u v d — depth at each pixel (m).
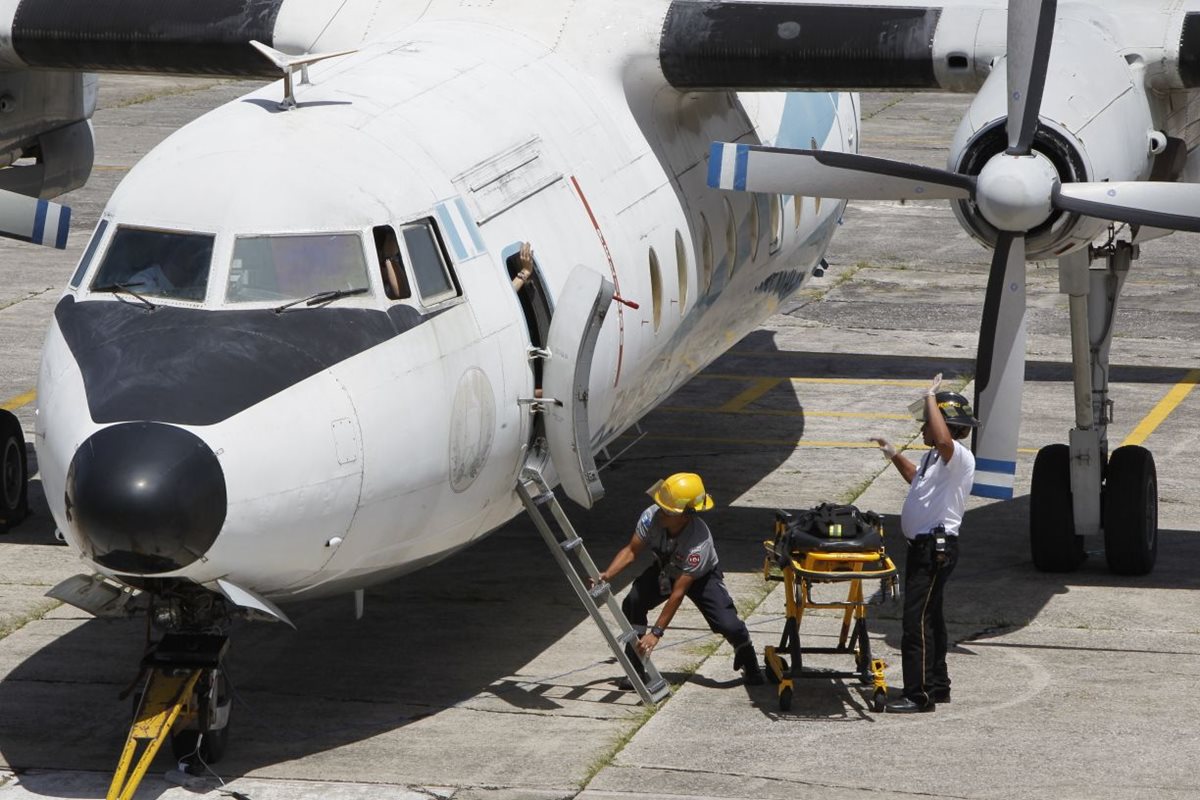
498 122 41.28
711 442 63.75
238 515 31.69
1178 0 46.47
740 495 56.84
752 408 68.69
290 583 33.94
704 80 47.22
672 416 67.62
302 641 43.50
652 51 46.97
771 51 46.38
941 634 38.94
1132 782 34.53
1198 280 91.44
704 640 43.88
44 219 44.75
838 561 38.44
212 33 49.91
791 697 38.72
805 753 36.22
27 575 48.53
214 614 34.84
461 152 39.31
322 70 42.09
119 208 36.34
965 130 41.78
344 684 40.41
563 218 41.16
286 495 32.31
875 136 130.75
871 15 46.72
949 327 81.94
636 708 38.97
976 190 40.47
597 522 54.00
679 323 47.56
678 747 36.56
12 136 57.97
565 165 42.41
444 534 37.28
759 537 52.28
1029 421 65.69
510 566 49.75
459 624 44.81
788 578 39.28
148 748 33.25
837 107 61.88
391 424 34.16
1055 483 48.19
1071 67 42.12
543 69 45.16
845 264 95.62
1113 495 48.09
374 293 35.06
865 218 108.06
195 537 31.17
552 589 47.72
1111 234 46.81
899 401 69.38
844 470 59.72
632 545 39.56
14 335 77.88
